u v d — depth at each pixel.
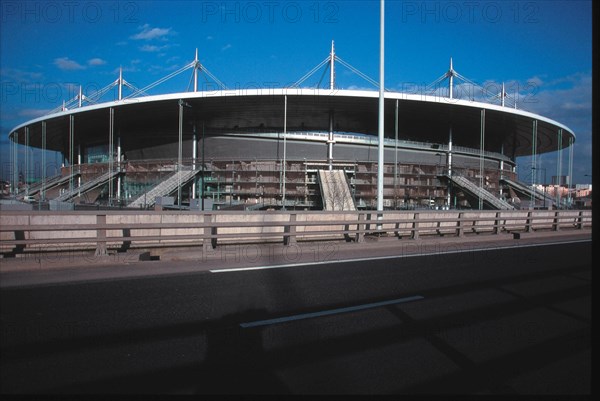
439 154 77.06
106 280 8.64
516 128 79.19
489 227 19.50
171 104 63.19
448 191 70.62
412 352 5.15
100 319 6.11
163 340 5.35
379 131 17.48
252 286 8.42
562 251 15.31
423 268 11.02
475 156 80.81
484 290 8.53
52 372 4.38
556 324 6.36
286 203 62.00
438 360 4.93
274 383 4.25
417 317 6.61
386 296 7.87
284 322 6.20
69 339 5.30
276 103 63.00
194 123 71.00
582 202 77.19
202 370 4.51
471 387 4.26
